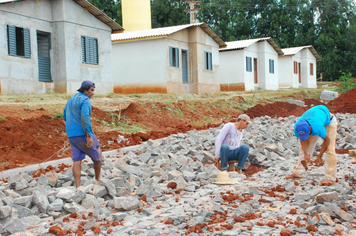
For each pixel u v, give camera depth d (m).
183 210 5.96
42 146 10.48
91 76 20.33
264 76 34.06
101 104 16.39
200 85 26.11
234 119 18.56
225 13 53.72
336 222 5.32
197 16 53.97
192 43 25.92
